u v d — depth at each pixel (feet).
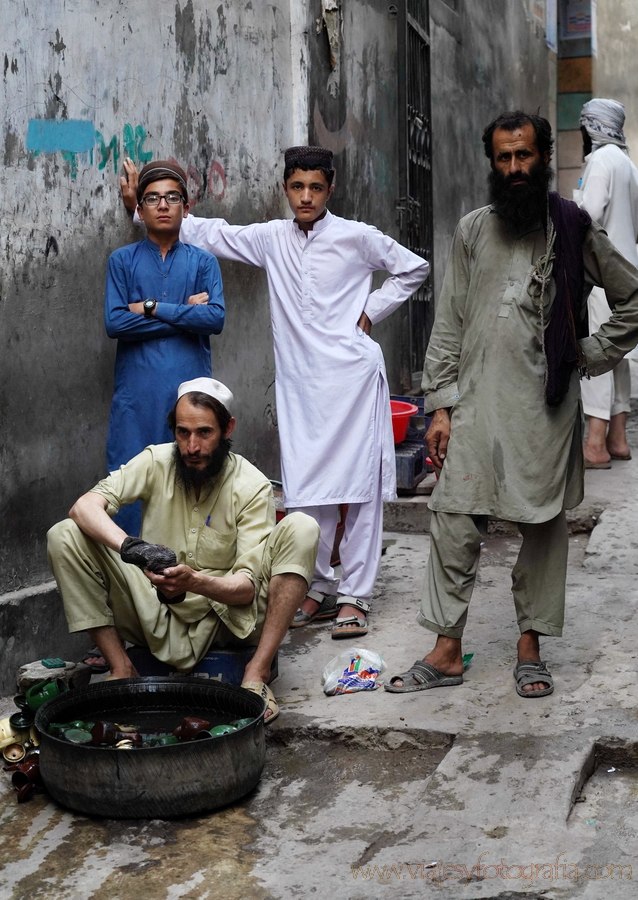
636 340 12.66
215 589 11.96
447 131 31.12
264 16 19.26
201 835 10.43
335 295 15.61
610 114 23.57
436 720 12.10
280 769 11.81
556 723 11.88
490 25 36.11
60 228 14.30
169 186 14.29
